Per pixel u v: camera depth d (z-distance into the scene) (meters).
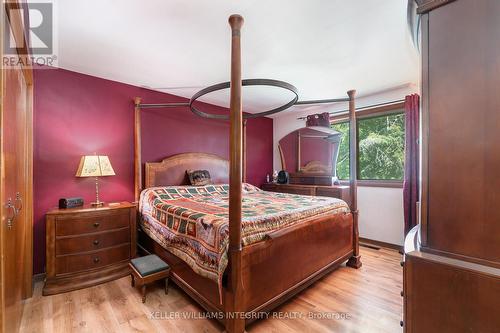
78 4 1.69
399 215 3.56
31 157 2.27
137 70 2.89
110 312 1.99
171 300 2.19
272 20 1.92
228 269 1.69
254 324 1.85
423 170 1.07
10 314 1.47
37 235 2.66
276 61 2.67
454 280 0.94
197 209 2.39
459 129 0.97
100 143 3.11
